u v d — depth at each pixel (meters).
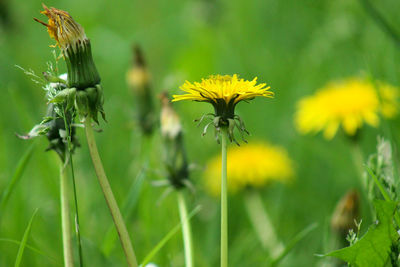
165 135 0.99
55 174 1.07
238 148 1.34
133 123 1.24
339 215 0.96
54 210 1.07
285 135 1.53
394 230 0.90
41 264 1.02
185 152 0.99
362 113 1.08
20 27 1.79
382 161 0.93
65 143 0.91
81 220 1.05
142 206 1.06
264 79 1.74
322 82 1.60
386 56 1.16
